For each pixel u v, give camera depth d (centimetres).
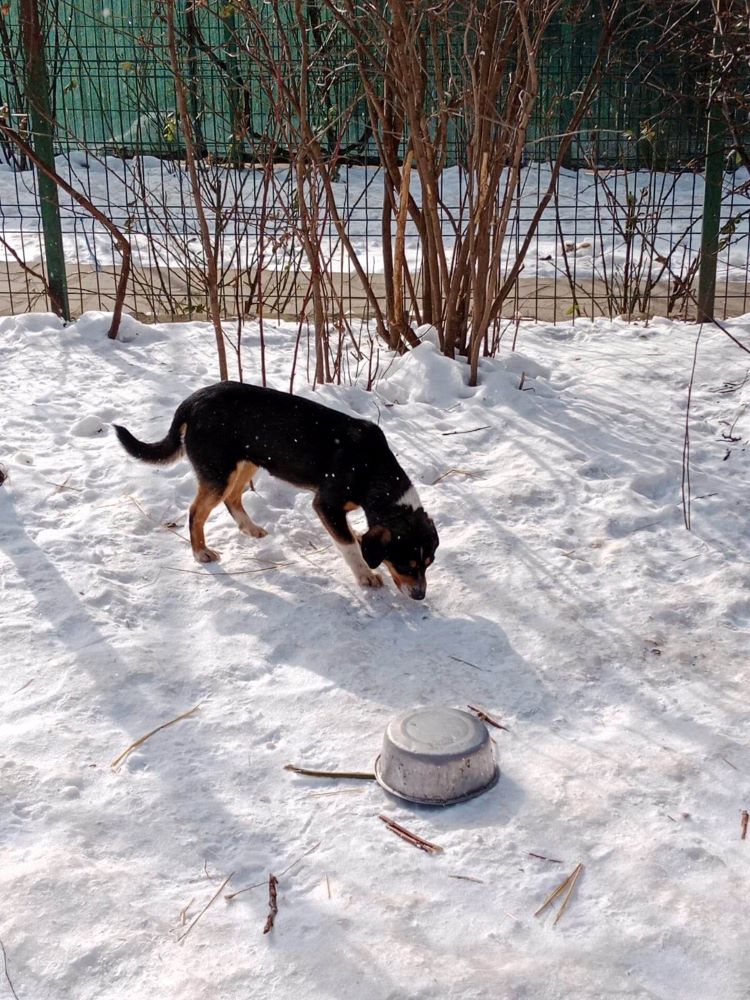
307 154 320
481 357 340
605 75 400
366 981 128
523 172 628
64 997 127
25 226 573
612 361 347
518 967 130
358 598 219
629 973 129
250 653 198
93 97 634
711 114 371
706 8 404
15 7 446
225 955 132
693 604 212
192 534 230
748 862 147
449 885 144
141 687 187
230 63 437
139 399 314
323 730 177
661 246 506
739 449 280
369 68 333
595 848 150
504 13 314
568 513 251
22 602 212
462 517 250
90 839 151
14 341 361
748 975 129
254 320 394
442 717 167
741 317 387
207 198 420
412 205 348
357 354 340
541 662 196
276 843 152
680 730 176
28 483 260
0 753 168
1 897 139
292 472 226
